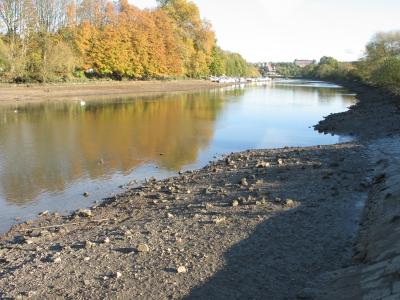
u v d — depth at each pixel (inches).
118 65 3110.2
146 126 1343.5
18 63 2363.4
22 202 621.3
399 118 1331.2
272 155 880.3
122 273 366.3
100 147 1000.9
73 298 330.0
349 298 304.7
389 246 358.9
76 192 671.1
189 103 2237.9
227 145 1080.2
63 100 2162.9
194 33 4099.4
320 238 434.9
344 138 1162.6
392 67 2504.9
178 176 759.1
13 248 446.9
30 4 2496.3
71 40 2829.7
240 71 6963.6
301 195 574.6
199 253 401.4
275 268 373.1
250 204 540.1
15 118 1466.5
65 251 418.6
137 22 3390.7
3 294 338.6
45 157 888.9
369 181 642.2
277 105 2229.3
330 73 6875.0
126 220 520.7
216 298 328.2
